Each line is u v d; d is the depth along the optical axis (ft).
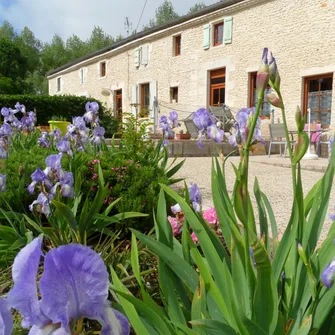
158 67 74.59
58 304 2.11
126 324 2.46
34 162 14.48
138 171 13.60
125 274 8.13
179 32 69.36
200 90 65.92
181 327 4.49
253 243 4.02
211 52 63.57
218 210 5.95
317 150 44.47
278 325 4.26
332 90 48.49
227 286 4.68
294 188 4.98
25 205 12.62
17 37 181.78
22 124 23.47
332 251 4.80
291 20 52.44
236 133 5.85
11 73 146.10
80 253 2.17
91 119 17.02
